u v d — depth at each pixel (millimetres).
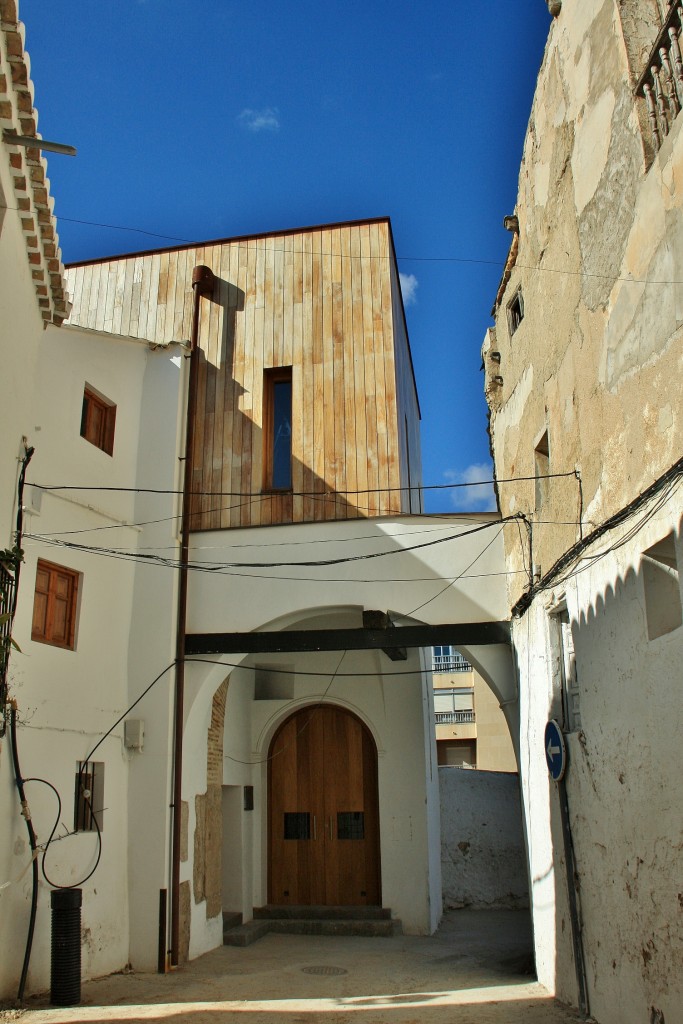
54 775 8766
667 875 5613
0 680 7223
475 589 10531
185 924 10156
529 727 9328
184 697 10578
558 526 8336
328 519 10969
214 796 11633
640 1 6777
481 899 16391
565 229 8125
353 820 14023
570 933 7746
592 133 7352
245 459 11453
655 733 5832
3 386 7012
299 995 8359
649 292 6141
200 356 11984
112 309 12609
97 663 9867
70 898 7953
